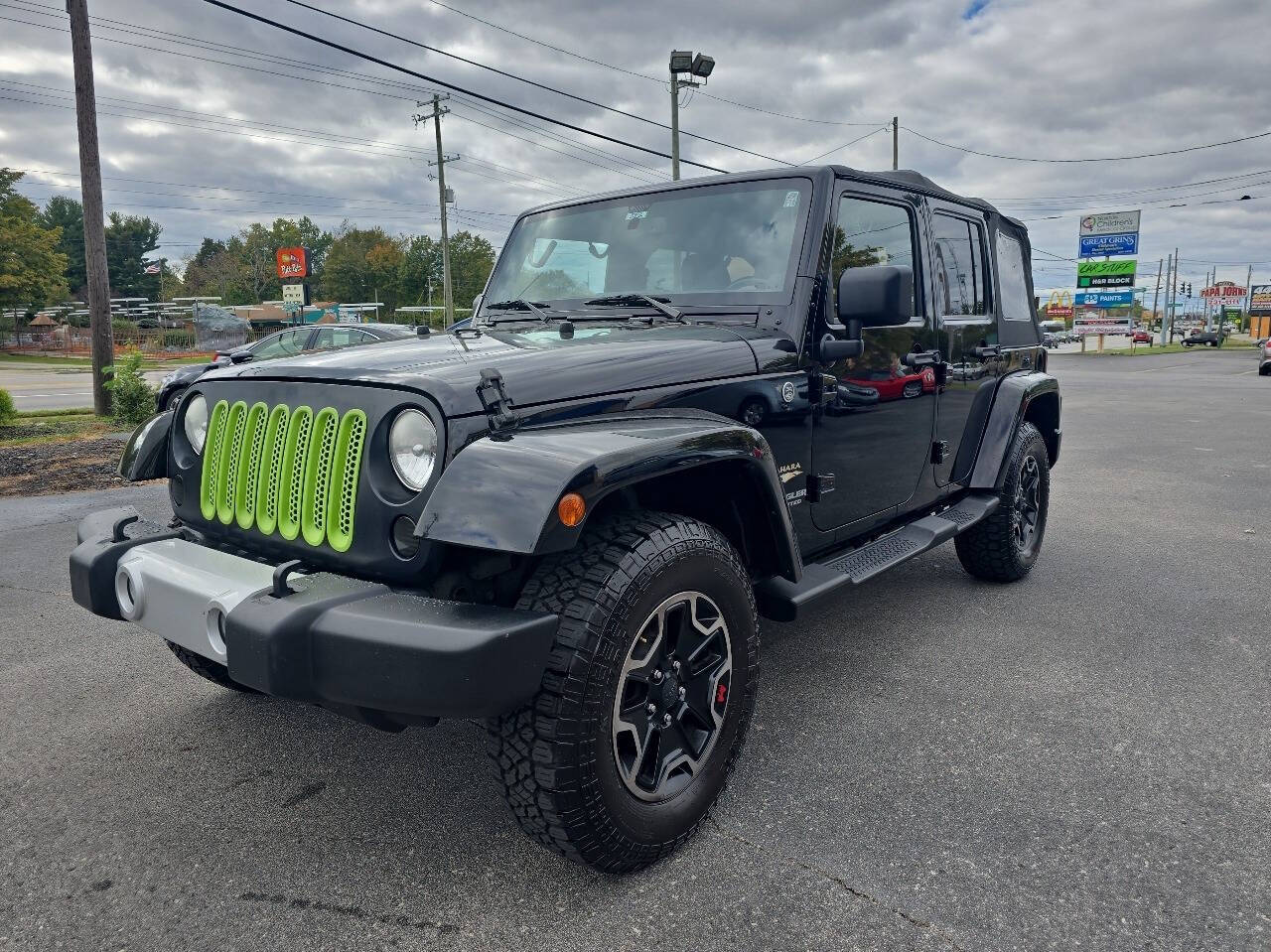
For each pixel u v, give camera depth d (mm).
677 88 22594
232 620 1998
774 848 2379
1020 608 4426
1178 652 3793
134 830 2518
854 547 3596
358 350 2576
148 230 106500
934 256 3875
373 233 100312
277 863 2352
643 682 2242
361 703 1905
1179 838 2396
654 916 2113
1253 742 2965
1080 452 10195
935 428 3947
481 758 2928
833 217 3145
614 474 2053
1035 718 3158
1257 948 1964
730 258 3195
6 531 6395
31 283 54594
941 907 2121
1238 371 31078
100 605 2492
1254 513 6691
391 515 2105
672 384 2557
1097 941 1994
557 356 2432
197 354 48375
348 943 2035
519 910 2145
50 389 24359
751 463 2475
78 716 3266
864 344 3346
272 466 2354
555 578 2133
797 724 3125
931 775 2756
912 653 3807
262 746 3021
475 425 2105
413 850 2404
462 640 1841
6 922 2119
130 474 2828
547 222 3773
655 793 2270
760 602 2867
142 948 2025
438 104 38656
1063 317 84188
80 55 13992
